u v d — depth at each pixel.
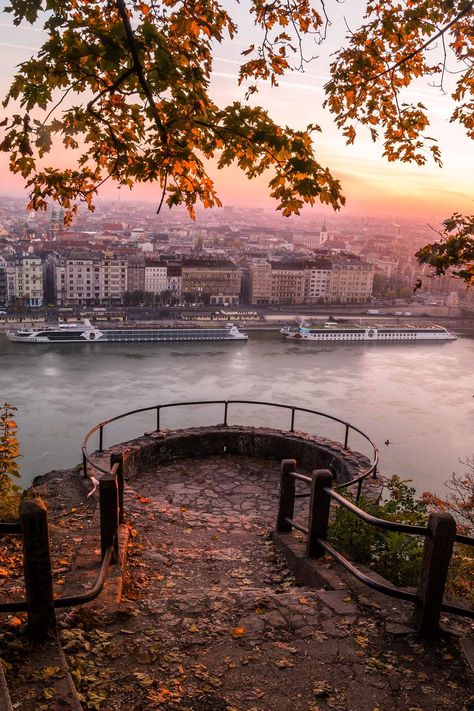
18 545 7.13
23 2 4.89
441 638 4.87
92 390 85.50
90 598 4.68
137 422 72.69
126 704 4.10
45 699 3.79
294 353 120.88
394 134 6.80
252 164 5.71
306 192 5.34
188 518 9.25
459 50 6.45
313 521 6.48
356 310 193.62
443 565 4.77
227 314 167.00
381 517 6.76
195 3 5.57
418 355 125.38
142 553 7.55
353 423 76.25
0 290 172.12
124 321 150.50
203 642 4.90
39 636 4.38
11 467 8.88
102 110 6.02
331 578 5.97
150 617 5.31
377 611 5.32
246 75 6.20
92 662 4.50
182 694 4.23
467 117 6.64
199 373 98.31
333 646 4.80
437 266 5.06
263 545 8.12
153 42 5.01
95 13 5.63
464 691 4.29
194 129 5.71
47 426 70.12
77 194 6.29
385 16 6.29
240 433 12.99
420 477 61.03
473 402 88.44
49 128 5.23
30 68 5.11
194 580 6.84
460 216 4.99
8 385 86.62
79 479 10.39
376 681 4.39
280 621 5.18
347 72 6.61
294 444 12.70
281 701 4.19
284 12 6.09
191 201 6.34
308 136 5.33
